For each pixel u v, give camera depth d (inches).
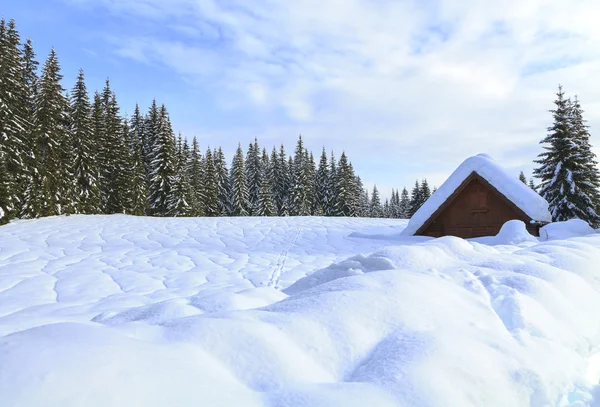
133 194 1310.3
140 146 1584.6
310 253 444.1
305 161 2063.2
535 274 135.5
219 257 403.9
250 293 120.4
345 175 2041.1
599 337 112.0
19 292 253.1
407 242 507.8
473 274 135.2
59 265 349.1
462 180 504.1
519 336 91.4
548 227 439.8
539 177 913.5
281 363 63.7
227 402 50.2
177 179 1389.0
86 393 43.6
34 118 947.3
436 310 93.6
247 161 2349.9
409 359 68.6
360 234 575.8
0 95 827.4
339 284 106.4
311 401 53.9
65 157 1027.3
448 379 65.4
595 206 868.6
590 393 83.0
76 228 629.9
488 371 71.6
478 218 507.5
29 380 42.8
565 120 889.5
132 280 293.6
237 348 65.5
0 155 785.6
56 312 185.8
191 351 60.8
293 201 2063.2
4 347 48.7
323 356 71.2
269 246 492.7
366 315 85.3
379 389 59.4
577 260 158.1
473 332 86.6
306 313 83.1
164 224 717.3
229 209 2209.6
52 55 1055.0
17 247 446.0
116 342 56.4
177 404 47.1
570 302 121.0
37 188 911.0
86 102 1138.0
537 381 74.8
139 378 48.6
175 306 105.5
